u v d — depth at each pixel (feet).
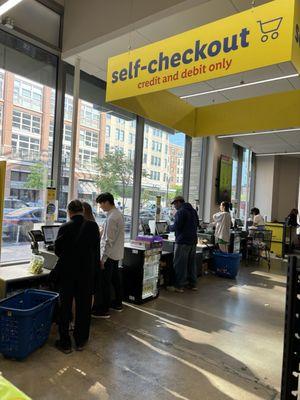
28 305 10.22
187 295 15.88
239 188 33.73
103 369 8.64
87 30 14.14
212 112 16.99
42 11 14.47
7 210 12.67
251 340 11.03
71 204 9.91
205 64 8.20
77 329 9.60
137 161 19.74
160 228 19.40
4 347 8.71
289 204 38.93
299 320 4.03
